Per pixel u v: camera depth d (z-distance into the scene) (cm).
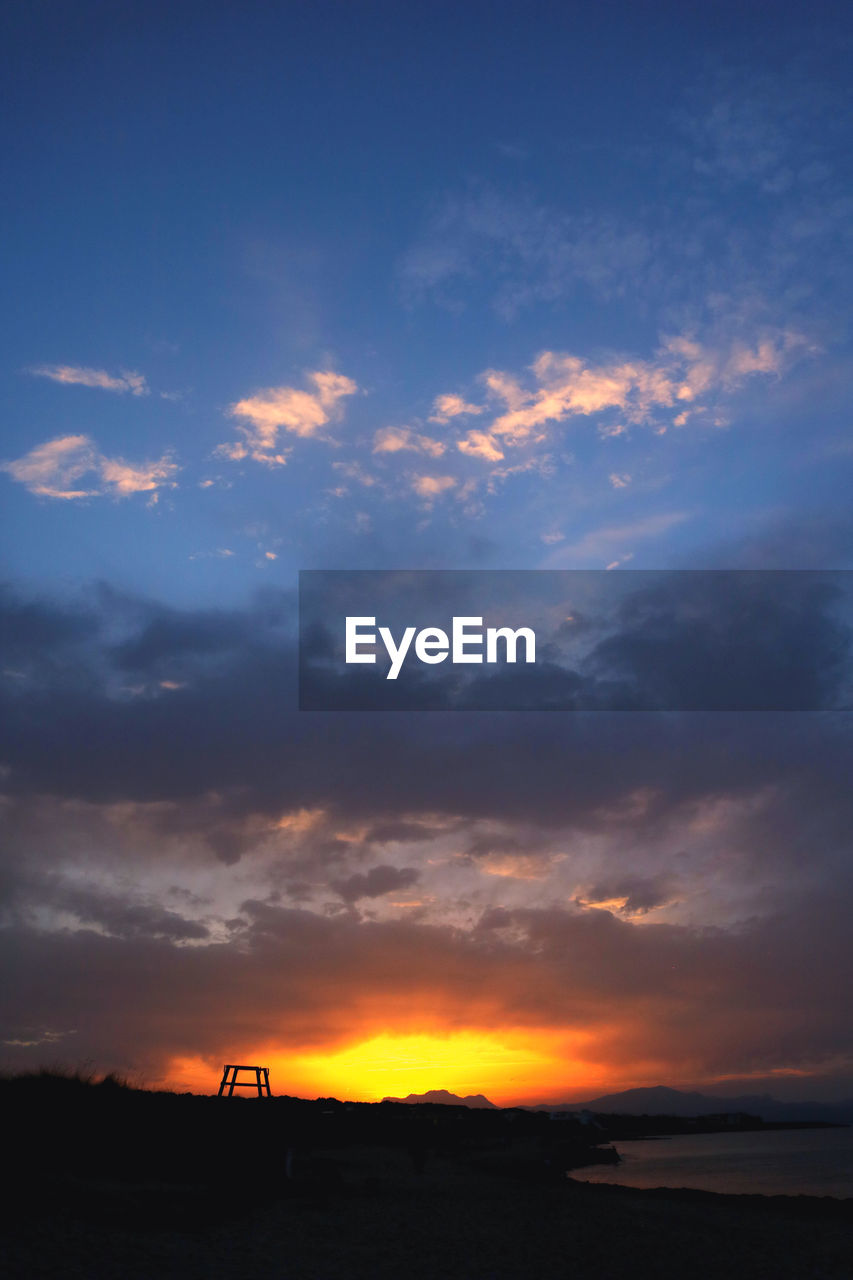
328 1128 5538
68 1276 1337
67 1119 2469
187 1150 2427
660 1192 3428
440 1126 8325
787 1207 2888
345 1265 1588
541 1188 3441
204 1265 1480
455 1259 1722
